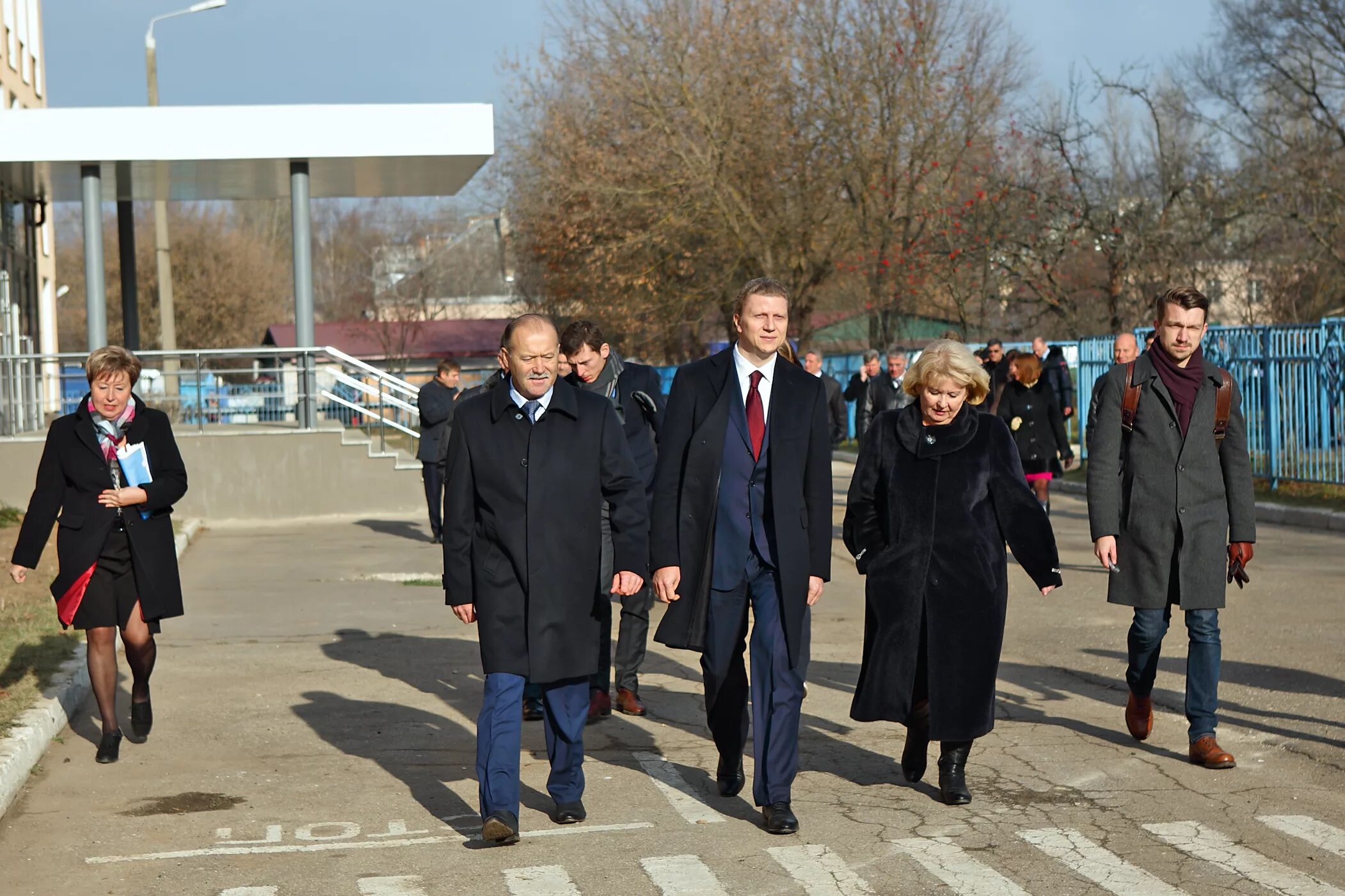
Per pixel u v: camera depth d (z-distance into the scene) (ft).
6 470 60.18
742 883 15.25
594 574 17.15
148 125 65.67
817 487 17.25
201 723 23.41
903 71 110.11
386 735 22.56
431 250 238.68
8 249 79.15
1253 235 111.34
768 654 17.08
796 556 16.94
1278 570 38.96
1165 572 20.04
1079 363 77.71
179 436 61.31
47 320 109.81
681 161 109.19
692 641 17.30
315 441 62.44
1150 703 21.26
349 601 37.29
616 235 113.39
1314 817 17.38
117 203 81.97
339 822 17.88
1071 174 106.93
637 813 18.06
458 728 23.03
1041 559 17.85
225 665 28.35
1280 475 58.23
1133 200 110.93
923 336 120.57
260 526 60.23
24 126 65.10
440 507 50.49
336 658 29.07
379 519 62.03
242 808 18.52
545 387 16.98
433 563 45.50
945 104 111.45
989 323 119.03
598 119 113.70
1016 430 41.57
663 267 113.19
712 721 18.33
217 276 194.49
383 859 16.34
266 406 65.00
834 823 17.47
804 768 20.21
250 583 40.98
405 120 66.80
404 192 79.66
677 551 17.28
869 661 18.25
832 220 113.19
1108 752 20.72
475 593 16.97
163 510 20.94
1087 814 17.63
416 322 186.09
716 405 17.33
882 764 20.35
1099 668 26.81
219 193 78.23
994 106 111.75
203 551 50.39
